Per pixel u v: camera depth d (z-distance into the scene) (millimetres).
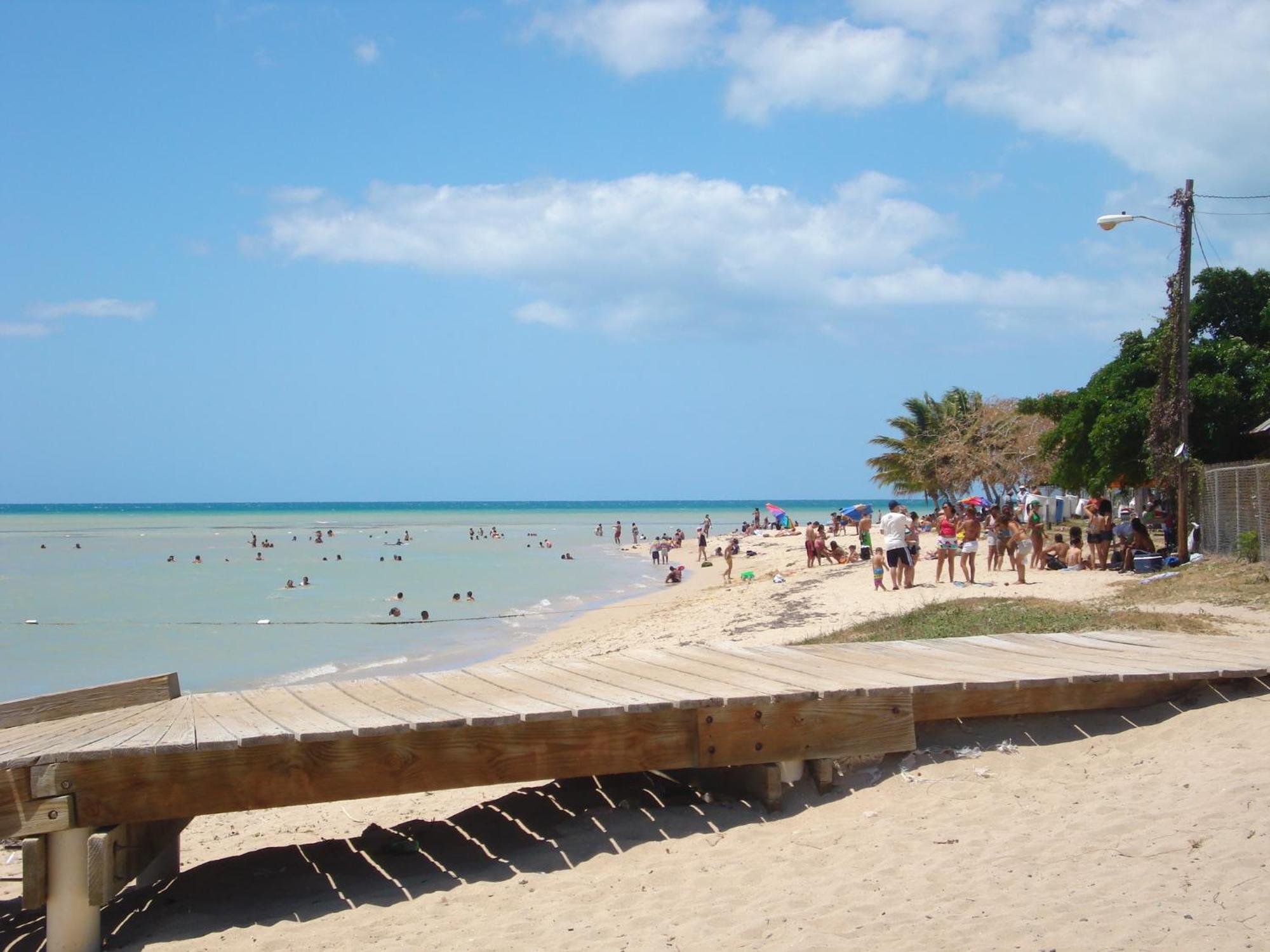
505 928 5250
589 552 65688
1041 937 4473
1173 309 22859
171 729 6219
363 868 6594
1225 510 21078
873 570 24688
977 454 52219
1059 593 19484
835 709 6848
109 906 6363
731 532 96188
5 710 7504
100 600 34312
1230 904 4574
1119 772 6738
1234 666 8266
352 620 28766
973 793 6527
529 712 6281
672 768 6527
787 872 5625
